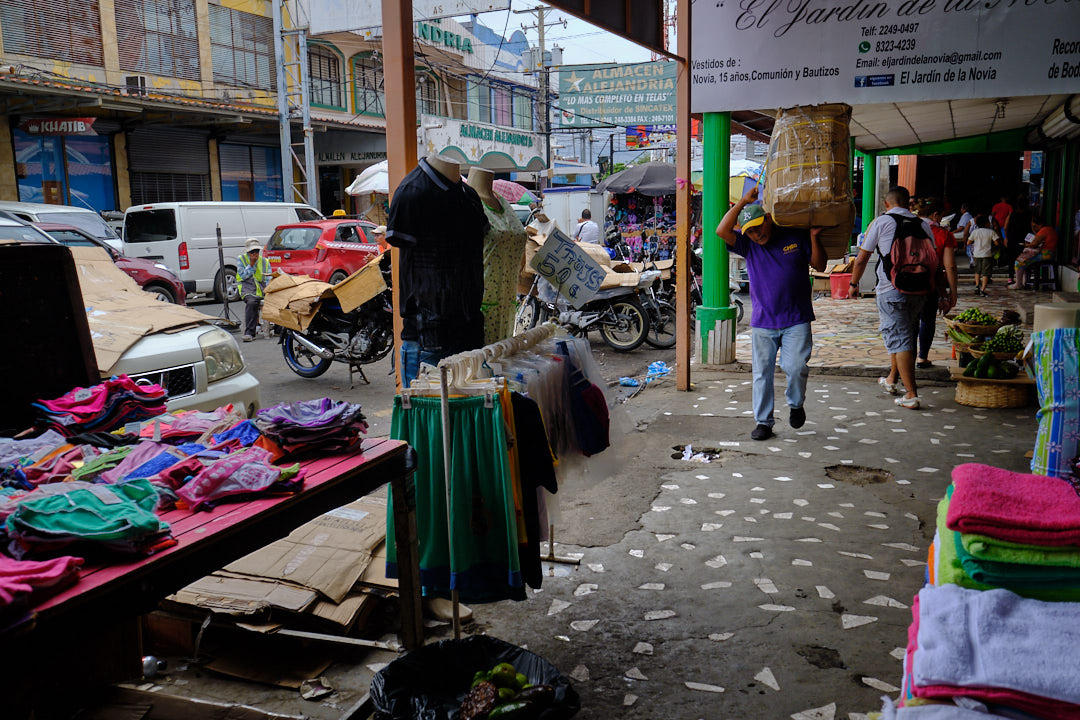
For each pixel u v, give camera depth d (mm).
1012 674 1496
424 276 3578
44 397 3201
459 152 25719
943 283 7277
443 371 2857
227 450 2643
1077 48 6656
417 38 25906
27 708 2199
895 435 5930
